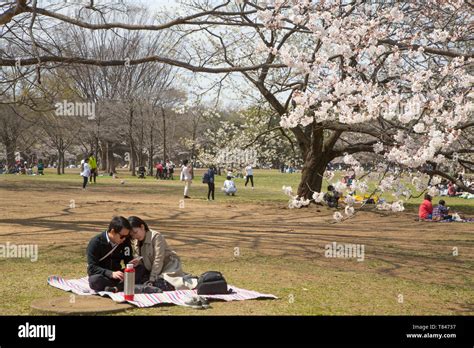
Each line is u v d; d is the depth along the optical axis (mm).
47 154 88188
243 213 22469
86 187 37219
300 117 10023
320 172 25094
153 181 49875
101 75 57281
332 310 7730
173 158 90812
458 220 20844
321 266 11312
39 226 16109
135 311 7223
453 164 13055
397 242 15273
